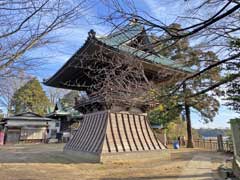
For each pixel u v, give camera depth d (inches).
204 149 667.4
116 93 171.6
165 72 197.6
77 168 321.4
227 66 187.2
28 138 1008.2
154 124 777.6
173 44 138.6
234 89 219.3
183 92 191.0
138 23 118.8
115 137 411.8
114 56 177.0
